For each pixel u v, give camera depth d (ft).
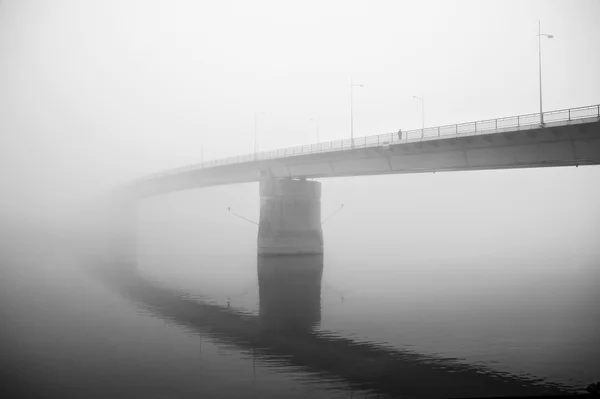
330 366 103.30
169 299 173.06
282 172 259.80
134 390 91.25
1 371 101.60
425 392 88.99
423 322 137.69
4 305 163.12
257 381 95.20
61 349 115.96
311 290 185.57
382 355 109.91
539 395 86.33
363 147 208.74
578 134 141.28
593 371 97.81
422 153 189.16
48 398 88.02
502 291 181.16
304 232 256.93
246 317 146.41
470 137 166.40
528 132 150.92
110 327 135.64
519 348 113.19
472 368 100.83
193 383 94.38
